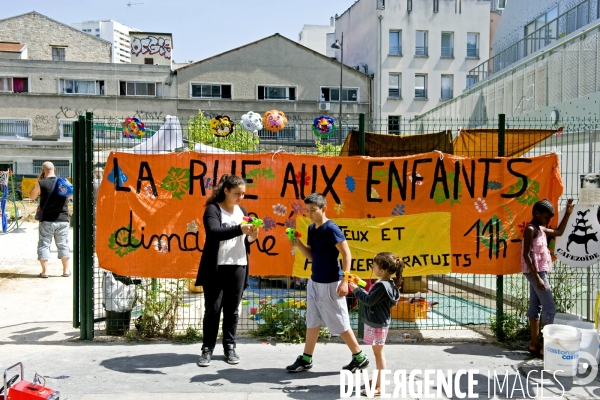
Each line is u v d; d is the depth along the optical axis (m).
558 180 6.02
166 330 5.99
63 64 36.03
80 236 5.82
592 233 5.86
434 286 9.05
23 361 5.17
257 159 5.93
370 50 39.34
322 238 4.77
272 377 4.82
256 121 5.88
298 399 4.35
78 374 4.84
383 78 38.28
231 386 4.60
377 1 38.25
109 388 4.52
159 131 6.67
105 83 36.31
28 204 23.61
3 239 15.22
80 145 5.76
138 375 4.83
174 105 36.34
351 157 5.98
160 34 40.00
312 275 4.86
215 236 4.80
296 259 5.95
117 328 6.02
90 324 5.86
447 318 6.94
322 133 6.16
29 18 41.91
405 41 38.59
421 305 6.84
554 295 6.21
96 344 5.73
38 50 41.97
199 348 5.62
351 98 38.03
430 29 38.94
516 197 6.04
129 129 6.06
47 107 35.75
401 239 5.98
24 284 8.87
